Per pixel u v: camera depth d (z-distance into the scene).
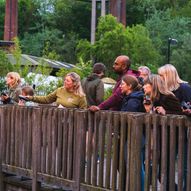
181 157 6.73
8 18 47.44
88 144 8.11
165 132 6.89
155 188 7.00
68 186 8.47
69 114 8.50
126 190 7.39
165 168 6.90
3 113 10.24
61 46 68.88
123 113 7.46
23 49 70.69
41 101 10.16
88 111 8.12
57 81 21.05
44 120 9.08
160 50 63.59
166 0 81.50
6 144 10.17
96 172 7.97
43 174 9.05
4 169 10.18
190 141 6.59
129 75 8.16
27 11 82.25
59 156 8.69
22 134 9.70
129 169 7.33
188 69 60.56
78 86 9.84
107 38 44.47
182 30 67.62
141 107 7.95
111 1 50.62
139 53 46.44
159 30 67.19
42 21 80.44
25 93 11.20
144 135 7.35
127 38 44.69
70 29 78.44
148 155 7.10
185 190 6.88
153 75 7.52
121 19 50.72
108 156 7.74
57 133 8.77
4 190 10.33
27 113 9.55
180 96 7.79
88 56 45.22
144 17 78.62
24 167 9.62
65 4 78.81
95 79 10.75
